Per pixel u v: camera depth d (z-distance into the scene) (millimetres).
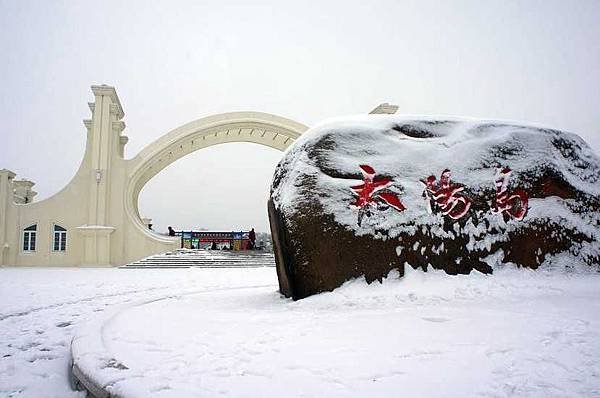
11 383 4711
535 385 3473
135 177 29828
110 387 3656
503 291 7941
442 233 8594
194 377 3828
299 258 8203
